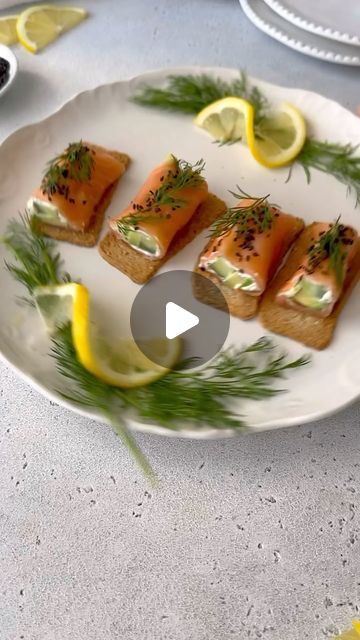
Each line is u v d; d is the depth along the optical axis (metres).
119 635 0.28
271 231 0.36
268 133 0.42
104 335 0.34
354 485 0.31
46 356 0.33
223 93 0.43
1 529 0.30
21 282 0.36
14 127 0.45
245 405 0.32
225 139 0.42
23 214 0.39
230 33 0.50
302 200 0.40
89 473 0.32
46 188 0.37
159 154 0.42
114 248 0.38
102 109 0.43
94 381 0.32
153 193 0.38
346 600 0.29
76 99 0.42
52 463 0.32
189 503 0.31
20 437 0.33
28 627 0.28
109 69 0.48
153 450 0.32
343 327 0.34
